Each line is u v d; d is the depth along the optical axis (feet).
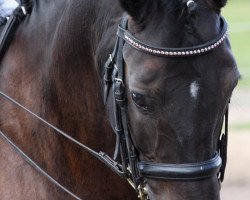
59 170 22.81
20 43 23.63
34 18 23.45
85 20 21.71
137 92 18.31
